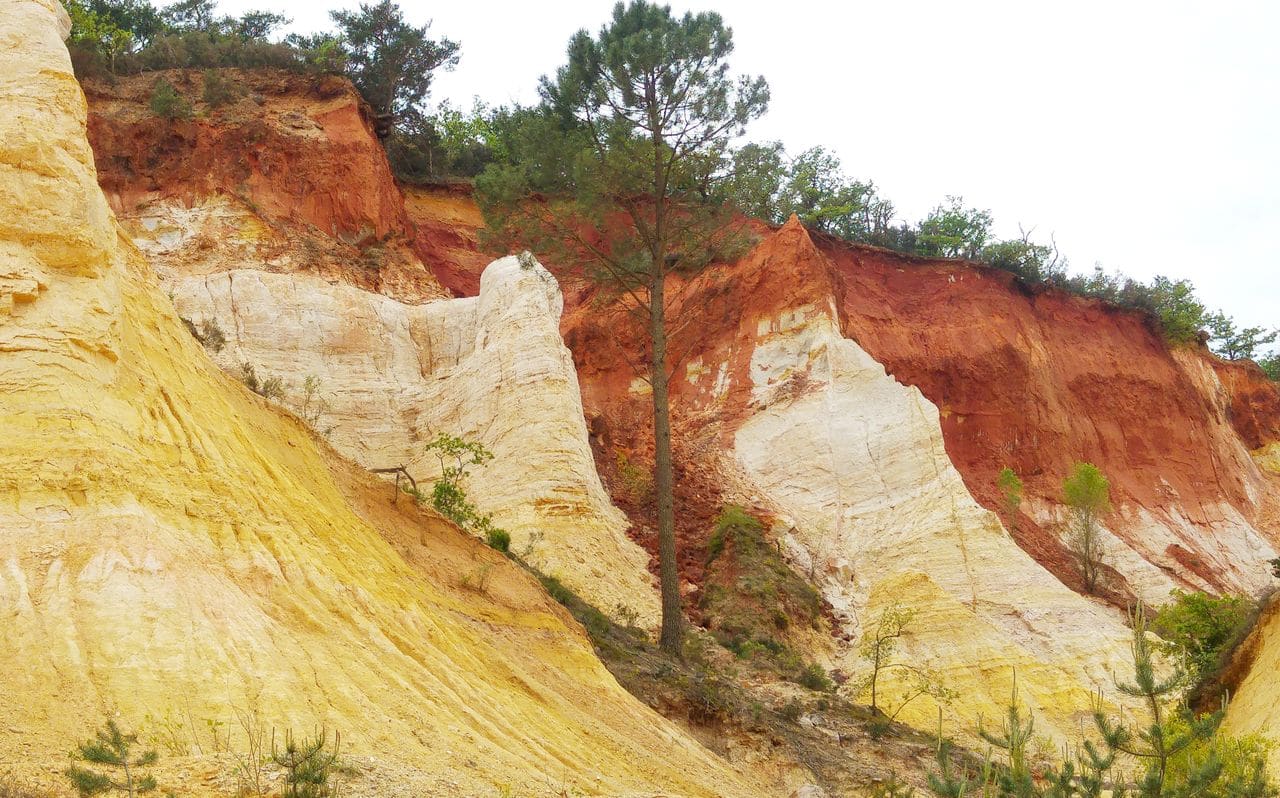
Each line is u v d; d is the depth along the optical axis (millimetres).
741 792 20719
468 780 14039
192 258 42219
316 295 41844
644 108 35250
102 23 57188
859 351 49000
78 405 15305
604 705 20953
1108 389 62875
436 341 43281
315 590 16094
